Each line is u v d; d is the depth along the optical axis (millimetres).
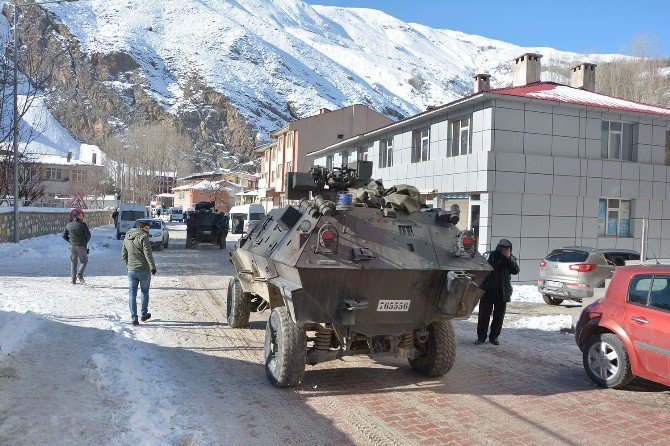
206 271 19078
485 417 5922
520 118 18812
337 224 6645
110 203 75000
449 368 7320
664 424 5789
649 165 20578
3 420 5199
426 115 21672
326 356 6785
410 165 23312
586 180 19594
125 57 187125
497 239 18562
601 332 7383
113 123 166250
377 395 6602
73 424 5145
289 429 5484
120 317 10453
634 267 7121
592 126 19844
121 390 6121
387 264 6402
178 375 7102
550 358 8547
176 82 191125
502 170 18422
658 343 6445
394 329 6910
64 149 139500
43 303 11461
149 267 10133
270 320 6996
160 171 107250
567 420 5875
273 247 7219
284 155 52062
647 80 52719
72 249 14586
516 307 13898
